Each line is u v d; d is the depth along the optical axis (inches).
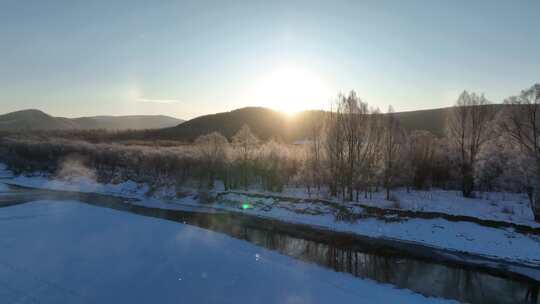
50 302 755.4
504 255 1163.9
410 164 2260.1
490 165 1956.2
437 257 1169.4
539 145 1535.4
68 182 2979.8
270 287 851.4
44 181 3093.0
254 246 1214.3
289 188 2393.0
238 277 908.6
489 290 909.2
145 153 3159.5
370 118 1984.5
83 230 1358.3
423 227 1407.5
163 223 1507.1
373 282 935.0
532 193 1438.2
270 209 1891.0
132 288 829.8
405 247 1279.5
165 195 2386.8
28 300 762.8
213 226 1616.6
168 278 892.0
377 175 2044.8
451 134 2172.7
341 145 1946.4
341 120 1963.6
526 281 971.9
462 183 2038.6
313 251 1238.9
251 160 2436.0
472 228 1327.5
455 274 1019.3
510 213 1497.3
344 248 1274.6
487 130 1984.5
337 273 984.9
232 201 2071.9
